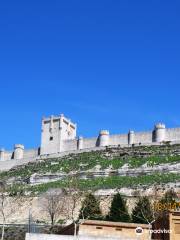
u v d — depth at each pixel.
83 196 129.62
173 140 180.75
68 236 61.22
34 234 60.94
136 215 91.75
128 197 131.38
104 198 134.25
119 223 67.06
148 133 187.38
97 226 66.69
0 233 102.88
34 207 135.50
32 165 199.38
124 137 191.50
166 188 135.50
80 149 197.25
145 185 140.75
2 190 145.62
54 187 148.50
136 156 178.00
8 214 134.25
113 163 176.12
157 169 164.88
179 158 167.25
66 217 120.94
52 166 189.38
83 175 174.00
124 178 159.75
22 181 186.75
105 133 195.12
